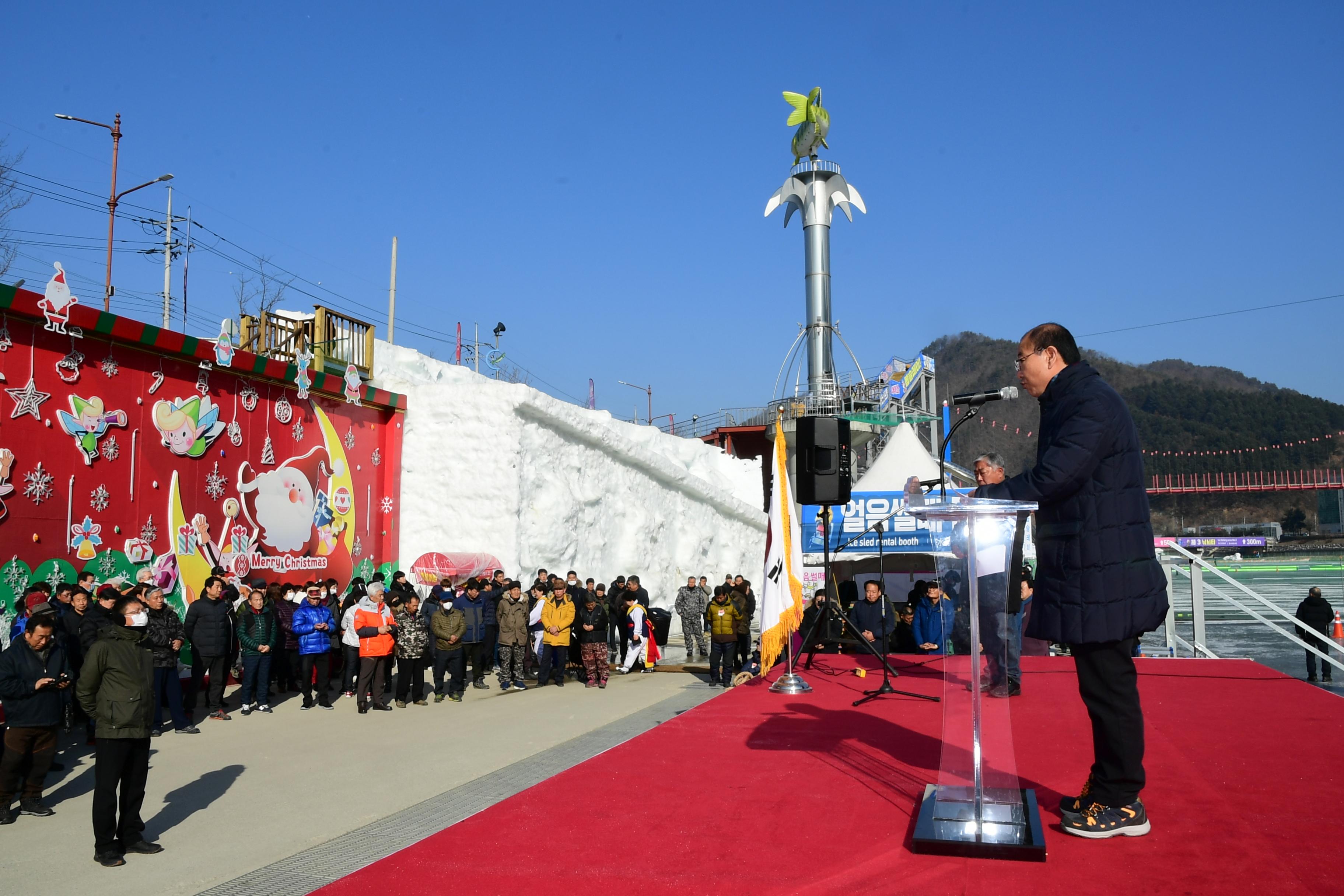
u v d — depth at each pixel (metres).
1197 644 12.88
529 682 14.99
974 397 9.69
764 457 42.69
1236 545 93.94
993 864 4.54
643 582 22.75
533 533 18.17
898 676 12.04
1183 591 44.19
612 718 10.75
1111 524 4.59
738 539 29.59
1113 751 4.80
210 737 10.28
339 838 6.17
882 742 7.75
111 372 11.84
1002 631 4.99
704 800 6.08
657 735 8.41
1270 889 4.09
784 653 14.31
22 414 10.70
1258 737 7.26
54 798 7.81
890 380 43.12
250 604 12.05
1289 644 22.56
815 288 39.97
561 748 8.85
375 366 21.34
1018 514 4.99
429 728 10.65
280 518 14.56
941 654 14.06
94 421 11.55
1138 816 4.83
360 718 11.59
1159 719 8.12
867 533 14.02
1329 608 15.38
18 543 10.55
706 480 28.62
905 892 4.27
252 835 6.38
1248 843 4.70
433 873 4.89
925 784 6.26
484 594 15.26
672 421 44.34
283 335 18.36
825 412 38.72
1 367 10.48
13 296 10.43
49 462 10.97
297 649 12.88
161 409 12.54
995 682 4.97
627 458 22.36
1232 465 189.25
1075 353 4.85
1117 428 4.59
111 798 5.91
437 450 17.73
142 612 6.20
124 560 11.85
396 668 16.41
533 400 17.98
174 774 8.41
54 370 11.09
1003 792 4.84
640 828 5.52
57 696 7.32
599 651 14.12
